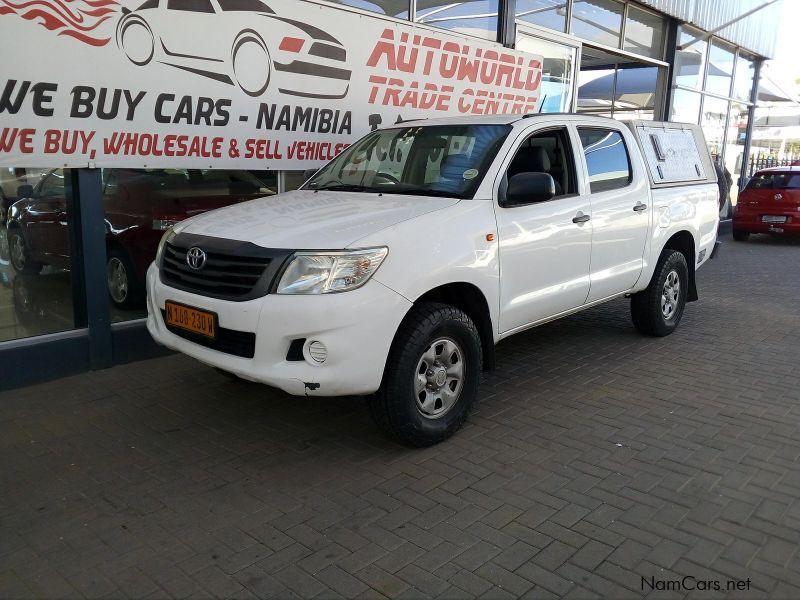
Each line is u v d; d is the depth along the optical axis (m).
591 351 5.95
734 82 15.79
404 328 3.72
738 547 3.02
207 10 5.32
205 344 3.78
